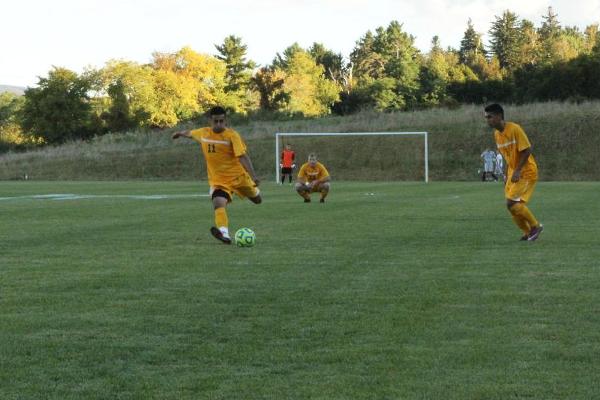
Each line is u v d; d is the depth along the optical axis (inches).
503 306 354.3
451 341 292.7
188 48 5157.5
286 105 5295.3
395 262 497.0
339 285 412.2
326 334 304.7
